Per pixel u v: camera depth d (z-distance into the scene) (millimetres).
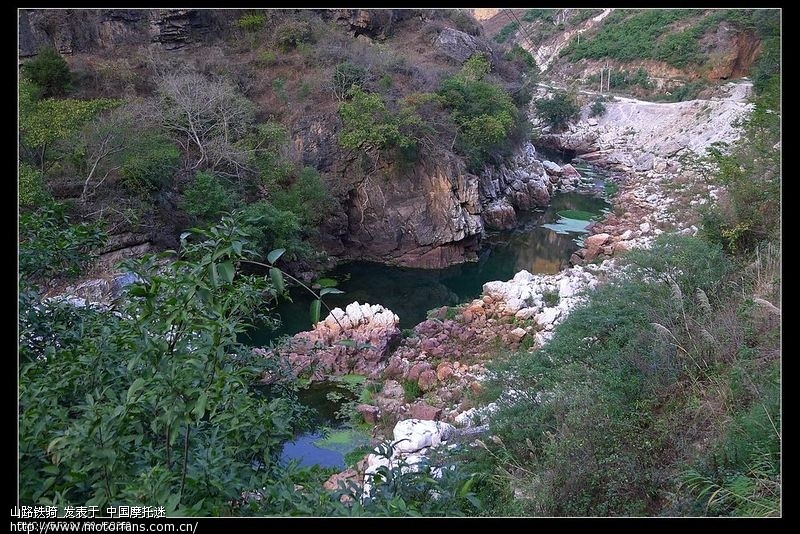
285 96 26844
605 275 17125
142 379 3436
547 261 24562
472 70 30578
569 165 38344
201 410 3305
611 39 62281
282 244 21000
